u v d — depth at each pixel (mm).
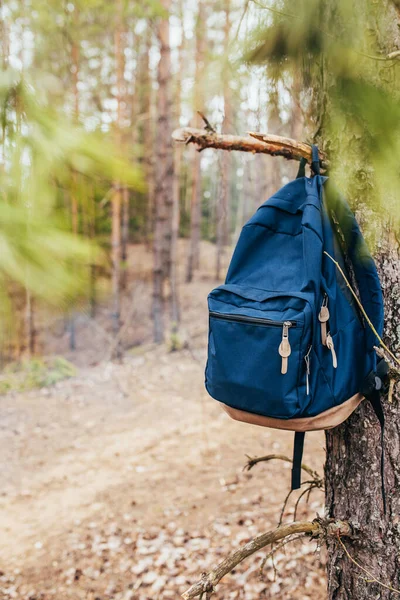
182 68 8219
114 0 4949
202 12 5461
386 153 876
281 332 1273
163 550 4031
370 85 849
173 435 6352
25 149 826
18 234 772
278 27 1032
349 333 1362
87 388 8289
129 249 17141
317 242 1329
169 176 11117
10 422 7039
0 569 4016
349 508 1598
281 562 3553
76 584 3771
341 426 1600
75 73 6434
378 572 1555
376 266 1464
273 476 5016
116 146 881
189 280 15289
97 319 12055
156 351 10258
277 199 1496
